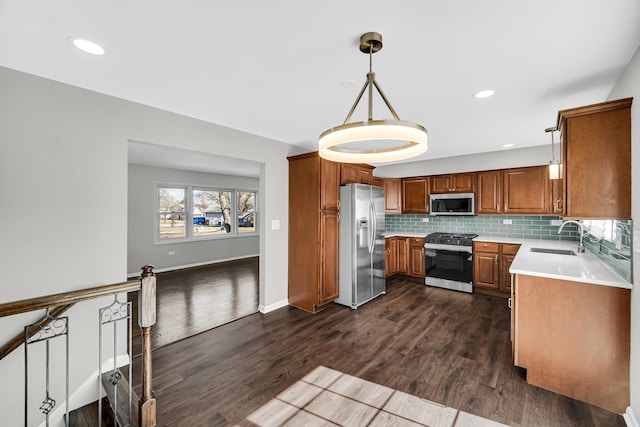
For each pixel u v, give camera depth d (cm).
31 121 193
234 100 242
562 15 136
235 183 745
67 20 139
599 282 189
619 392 185
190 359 253
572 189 197
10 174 186
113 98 231
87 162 216
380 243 429
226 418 182
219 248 717
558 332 204
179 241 640
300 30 149
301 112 271
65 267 206
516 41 158
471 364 240
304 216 372
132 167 570
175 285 501
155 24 143
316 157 361
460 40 157
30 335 187
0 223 182
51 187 201
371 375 226
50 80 201
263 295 365
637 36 152
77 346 211
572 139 197
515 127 319
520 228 445
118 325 232
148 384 174
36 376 194
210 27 146
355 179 420
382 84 212
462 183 470
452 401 195
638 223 168
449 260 459
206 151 296
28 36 152
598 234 276
